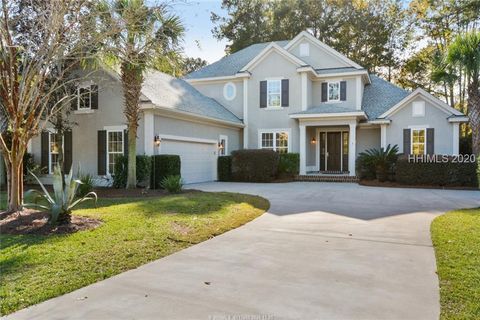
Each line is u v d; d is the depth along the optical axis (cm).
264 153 1756
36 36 830
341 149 2070
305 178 1833
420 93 1828
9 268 420
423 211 864
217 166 1852
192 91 2069
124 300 343
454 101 3070
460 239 559
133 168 1244
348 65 2069
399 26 3044
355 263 459
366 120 1920
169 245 535
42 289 363
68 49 876
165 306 330
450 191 1346
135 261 458
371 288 374
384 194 1221
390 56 3125
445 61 1452
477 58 1343
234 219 736
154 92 1510
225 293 360
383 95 2167
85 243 527
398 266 446
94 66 1137
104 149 1488
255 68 2089
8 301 335
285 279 401
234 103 2170
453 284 377
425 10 2822
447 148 1792
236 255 495
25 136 738
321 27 3134
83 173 1522
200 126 1720
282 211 863
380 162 1664
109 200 983
